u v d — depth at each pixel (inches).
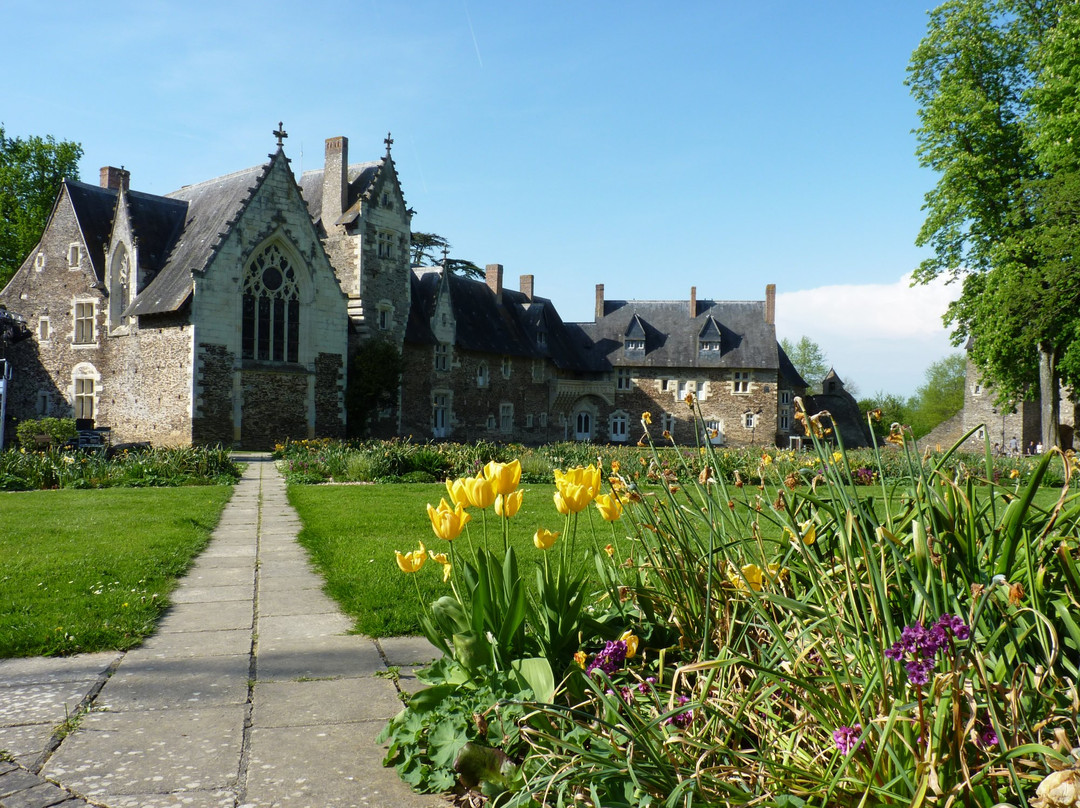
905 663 90.1
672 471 160.4
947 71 1143.0
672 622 157.4
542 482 786.8
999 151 1118.4
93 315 1293.1
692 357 2100.1
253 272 1196.5
